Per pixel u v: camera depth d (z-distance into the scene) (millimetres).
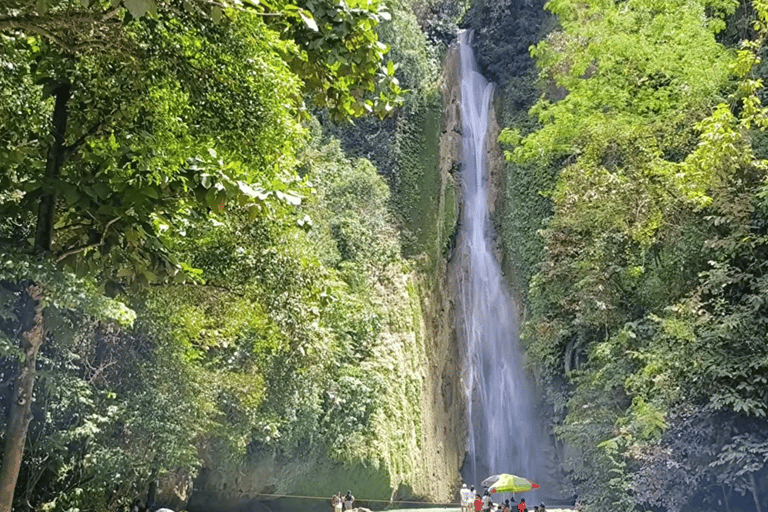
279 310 15234
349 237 34250
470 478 37500
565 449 35062
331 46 7387
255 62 9031
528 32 44500
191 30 8258
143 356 16531
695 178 15734
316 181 29094
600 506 17859
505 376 38781
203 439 22734
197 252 14219
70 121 8219
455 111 44219
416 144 41750
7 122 8352
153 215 8344
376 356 33156
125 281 7746
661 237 19016
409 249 38781
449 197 41594
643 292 20422
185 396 16594
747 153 15320
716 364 15336
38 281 7285
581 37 22531
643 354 17484
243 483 26562
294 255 15359
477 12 46750
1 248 7328
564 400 33000
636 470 18047
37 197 7371
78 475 15492
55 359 13938
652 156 19672
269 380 21031
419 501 33000
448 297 39875
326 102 8508
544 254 37344
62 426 15117
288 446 27016
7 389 12352
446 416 37188
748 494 16031
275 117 9852
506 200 41781
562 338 32031
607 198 19469
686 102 20234
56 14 6840
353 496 29578
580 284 22109
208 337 17703
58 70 7992
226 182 6535
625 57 21500
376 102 8344
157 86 8688
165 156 8547
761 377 14680
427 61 44031
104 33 7445
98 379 15922
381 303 35094
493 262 41344
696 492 16375
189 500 26531
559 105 22859
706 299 16844
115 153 7496
